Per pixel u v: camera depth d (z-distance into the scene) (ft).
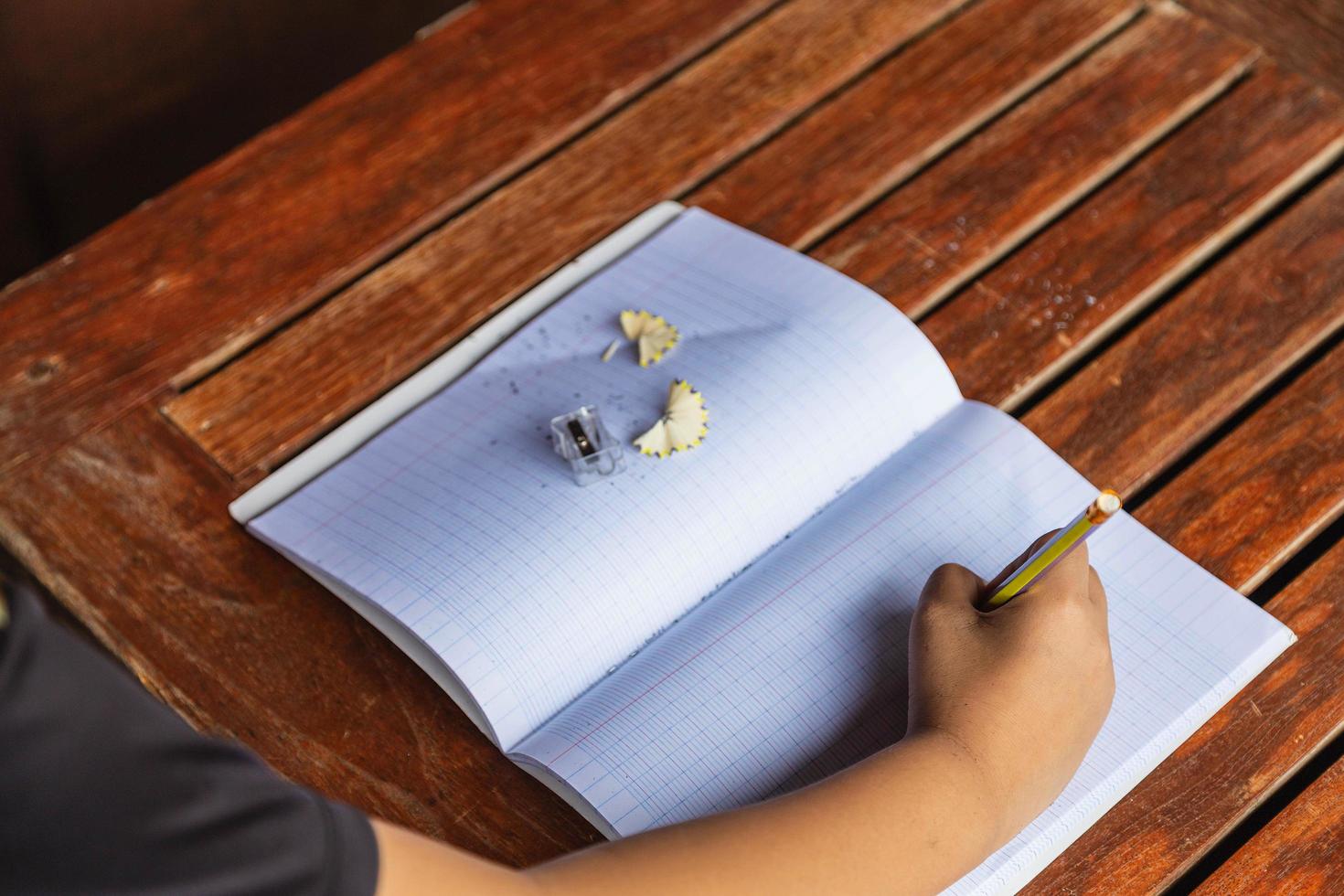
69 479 3.38
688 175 3.65
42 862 2.31
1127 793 3.08
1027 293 3.49
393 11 5.71
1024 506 3.24
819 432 3.27
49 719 2.27
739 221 3.59
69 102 5.11
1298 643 3.18
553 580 3.16
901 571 3.18
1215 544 3.26
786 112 3.71
